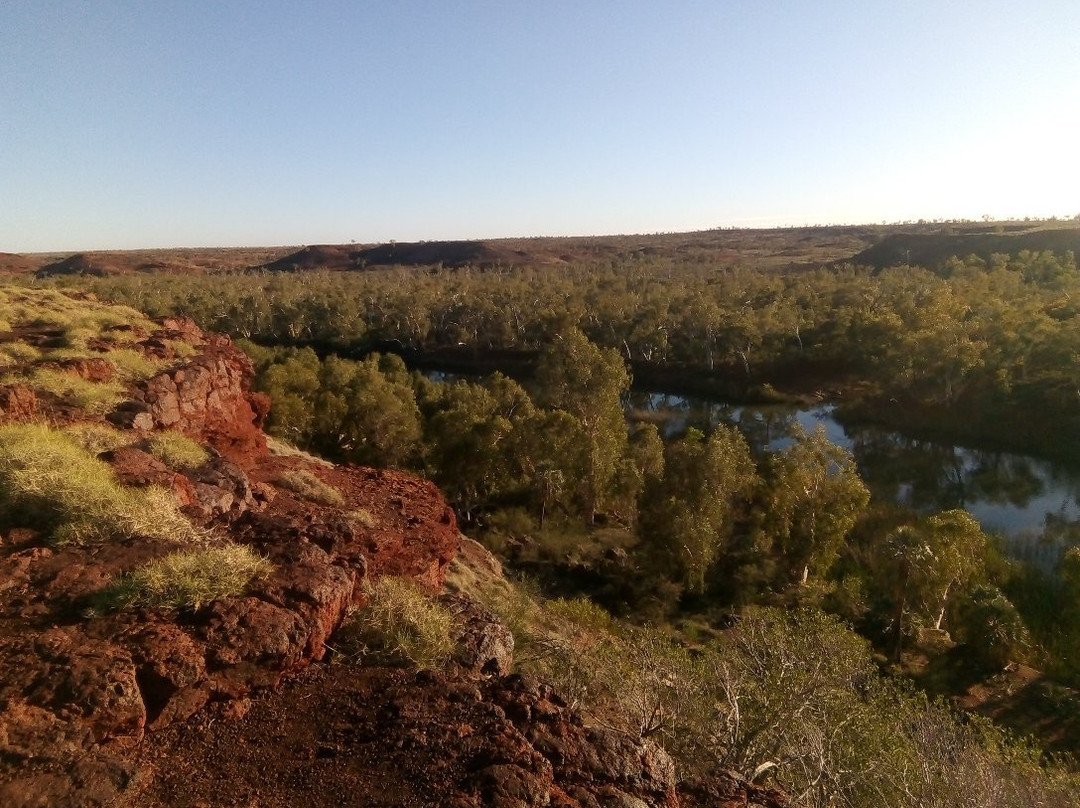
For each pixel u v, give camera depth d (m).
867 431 47.03
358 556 7.49
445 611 7.48
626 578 26.03
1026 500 34.44
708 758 7.82
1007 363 46.16
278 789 4.42
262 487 10.45
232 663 5.39
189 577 5.93
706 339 63.03
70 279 87.00
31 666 4.86
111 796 4.11
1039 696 19.12
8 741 4.26
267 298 85.00
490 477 32.72
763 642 11.26
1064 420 40.78
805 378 57.53
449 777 4.54
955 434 44.09
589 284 97.25
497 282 104.44
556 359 42.66
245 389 18.39
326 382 40.59
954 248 106.25
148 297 72.00
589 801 4.64
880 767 9.02
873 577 26.62
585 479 32.06
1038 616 22.70
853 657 11.91
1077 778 12.26
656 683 9.05
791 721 8.84
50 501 7.04
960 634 22.34
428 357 75.25
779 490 27.47
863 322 55.12
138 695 4.80
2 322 16.05
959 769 9.57
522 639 9.95
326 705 5.42
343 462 33.56
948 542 21.64
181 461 9.65
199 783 4.42
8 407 9.49
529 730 5.30
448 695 5.58
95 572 6.07
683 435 47.16
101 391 11.42
